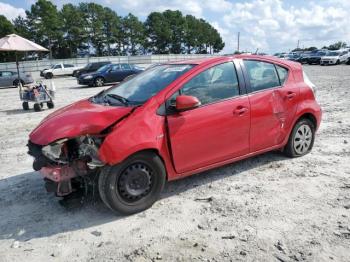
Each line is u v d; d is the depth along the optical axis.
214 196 4.48
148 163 4.10
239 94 4.81
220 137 4.59
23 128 9.62
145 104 4.13
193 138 4.36
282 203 4.20
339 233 3.52
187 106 4.08
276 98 5.16
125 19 99.69
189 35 109.56
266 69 5.23
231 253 3.28
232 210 4.09
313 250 3.27
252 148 5.00
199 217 3.98
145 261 3.24
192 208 4.20
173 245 3.47
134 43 101.69
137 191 4.07
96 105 4.53
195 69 4.52
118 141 3.82
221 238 3.54
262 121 5.00
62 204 4.26
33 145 4.10
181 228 3.77
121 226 3.88
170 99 4.25
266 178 4.96
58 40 84.81
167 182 4.98
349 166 5.30
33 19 81.62
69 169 3.92
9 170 5.95
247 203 4.24
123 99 4.50
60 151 3.90
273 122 5.15
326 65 38.16
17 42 14.17
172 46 108.12
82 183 4.26
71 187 4.02
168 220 3.95
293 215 3.91
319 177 4.92
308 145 5.83
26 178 5.52
